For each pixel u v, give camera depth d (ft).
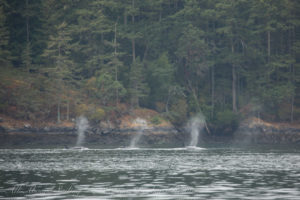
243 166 414.82
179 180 307.58
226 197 232.73
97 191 255.91
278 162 461.37
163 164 434.71
